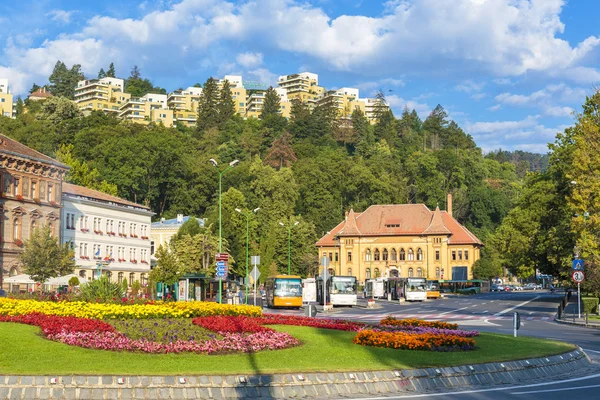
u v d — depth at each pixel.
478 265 158.88
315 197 182.12
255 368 20.73
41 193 84.62
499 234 137.75
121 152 150.75
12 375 18.06
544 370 24.97
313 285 87.06
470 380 22.44
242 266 129.25
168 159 157.00
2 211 77.25
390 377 21.23
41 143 154.88
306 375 20.27
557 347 29.14
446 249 159.38
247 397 18.88
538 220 96.31
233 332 27.25
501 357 25.11
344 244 165.38
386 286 109.56
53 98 191.75
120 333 25.31
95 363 20.44
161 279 80.69
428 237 160.75
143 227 111.69
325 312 70.06
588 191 63.19
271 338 26.08
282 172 167.38
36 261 68.81
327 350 24.95
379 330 32.16
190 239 111.62
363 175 192.00
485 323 52.97
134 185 149.38
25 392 17.64
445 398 19.44
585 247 62.06
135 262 108.25
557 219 90.12
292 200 167.00
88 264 94.56
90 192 100.12
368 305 81.62
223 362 21.56
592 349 33.59
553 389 21.38
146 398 18.11
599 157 63.72
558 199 88.12
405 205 167.88
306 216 180.12
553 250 86.88
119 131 170.50
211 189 170.12
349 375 20.78
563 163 86.44
